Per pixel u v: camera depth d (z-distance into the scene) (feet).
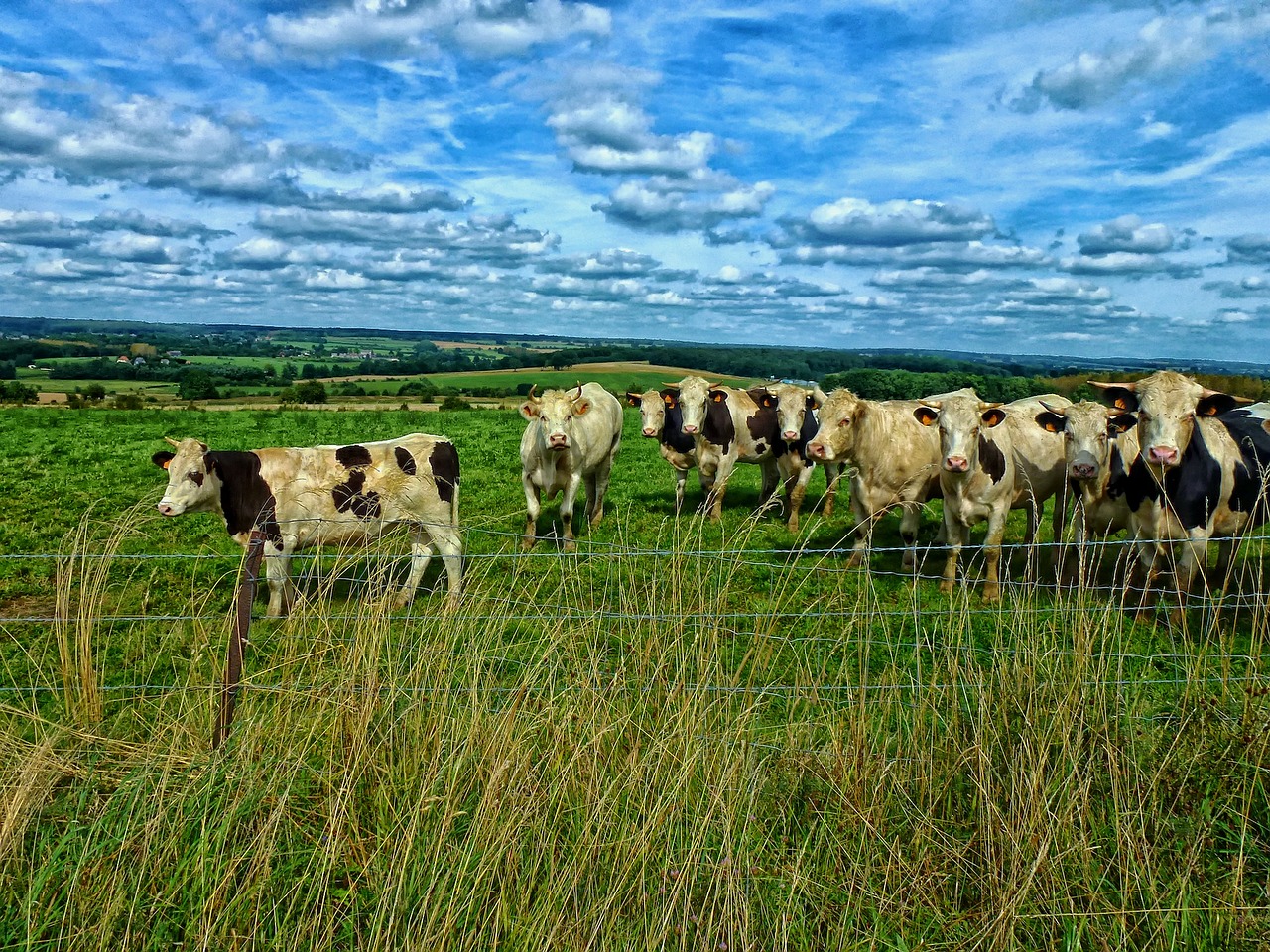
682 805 12.11
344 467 27.43
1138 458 26.25
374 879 11.40
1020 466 30.89
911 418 32.78
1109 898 11.55
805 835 12.71
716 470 43.27
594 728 13.07
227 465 26.53
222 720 13.35
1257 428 26.84
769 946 10.96
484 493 48.57
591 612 15.58
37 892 10.75
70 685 16.01
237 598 14.06
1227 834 12.35
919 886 11.76
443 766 12.37
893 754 14.32
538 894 11.17
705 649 15.20
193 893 10.88
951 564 29.35
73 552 16.53
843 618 19.04
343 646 14.56
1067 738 13.01
